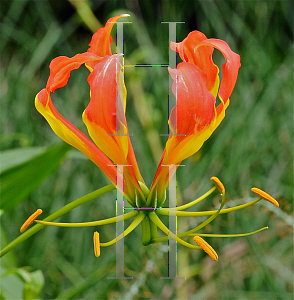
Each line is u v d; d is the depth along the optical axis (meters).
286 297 0.57
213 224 0.63
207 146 0.75
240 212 0.65
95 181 0.73
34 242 0.66
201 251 0.64
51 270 0.64
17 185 0.47
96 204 0.72
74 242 0.68
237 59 0.40
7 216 0.67
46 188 0.71
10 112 0.80
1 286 0.48
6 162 0.47
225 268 0.62
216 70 0.40
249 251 0.63
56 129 0.40
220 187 0.40
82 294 0.58
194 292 0.62
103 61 0.39
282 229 0.58
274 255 0.65
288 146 0.78
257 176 0.73
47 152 0.46
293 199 0.68
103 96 0.38
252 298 0.59
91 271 0.63
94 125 0.39
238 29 0.88
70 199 0.70
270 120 0.80
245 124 0.75
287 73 0.83
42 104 0.39
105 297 0.53
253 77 0.87
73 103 0.86
